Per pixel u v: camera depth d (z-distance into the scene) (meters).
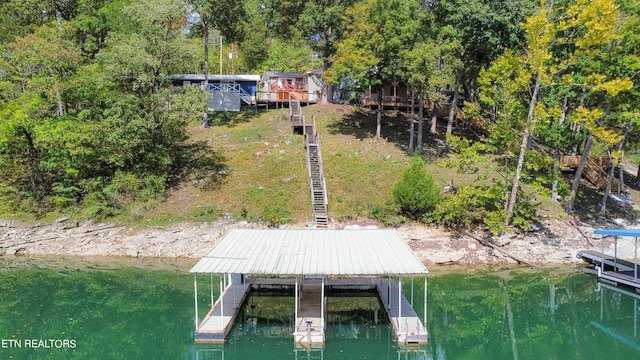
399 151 31.77
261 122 37.28
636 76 23.98
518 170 23.56
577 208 27.47
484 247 23.97
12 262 23.23
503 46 29.62
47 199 26.98
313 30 38.44
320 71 43.22
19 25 34.41
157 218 25.77
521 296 19.22
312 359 13.33
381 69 30.66
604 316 17.09
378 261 13.85
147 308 17.31
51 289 19.44
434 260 23.22
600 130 21.86
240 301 16.45
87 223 25.81
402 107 41.00
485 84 25.48
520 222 23.14
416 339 13.36
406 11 28.36
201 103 27.44
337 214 25.16
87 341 14.22
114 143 26.81
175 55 28.33
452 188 26.81
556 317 17.03
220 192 27.41
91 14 36.12
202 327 13.73
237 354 13.39
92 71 28.33
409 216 25.17
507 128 24.12
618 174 34.94
